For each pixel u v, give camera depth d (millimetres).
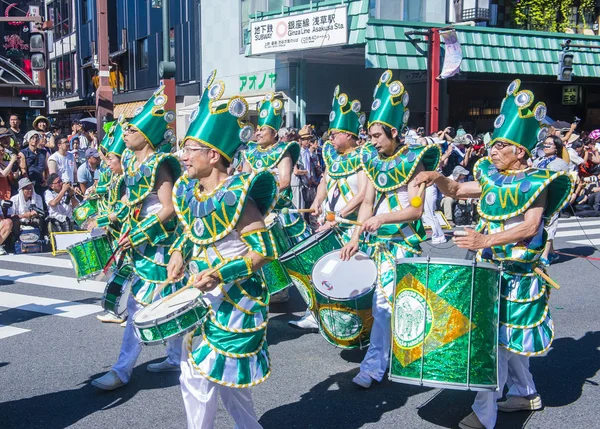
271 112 7160
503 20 20766
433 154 4941
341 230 5770
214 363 3418
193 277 3529
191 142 3480
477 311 3750
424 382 3795
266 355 3611
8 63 23391
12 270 9586
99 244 6027
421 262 3805
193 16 23781
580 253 10812
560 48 17703
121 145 5676
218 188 3439
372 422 4410
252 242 3422
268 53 17172
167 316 3369
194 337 3549
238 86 21219
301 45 16188
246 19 20547
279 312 7219
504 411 4551
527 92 4066
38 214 11227
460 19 18688
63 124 31156
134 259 4871
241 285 3492
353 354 5777
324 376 5246
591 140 17188
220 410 4590
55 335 6430
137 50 29188
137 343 4988
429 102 15562
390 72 5125
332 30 15422
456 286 3734
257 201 3574
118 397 4879
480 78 18297
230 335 3443
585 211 15695
